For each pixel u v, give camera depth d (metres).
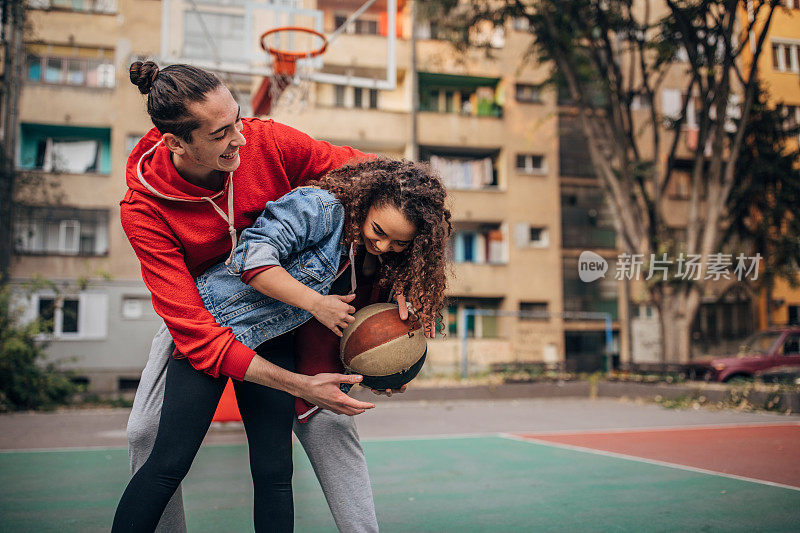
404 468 4.97
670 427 7.71
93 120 18.94
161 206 1.79
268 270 1.73
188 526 3.17
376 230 1.80
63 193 17.77
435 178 1.82
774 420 8.41
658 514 3.42
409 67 21.17
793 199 12.66
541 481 4.41
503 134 21.92
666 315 12.12
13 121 17.02
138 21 19.39
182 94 1.59
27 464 5.15
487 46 14.91
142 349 18.22
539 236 22.09
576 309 21.77
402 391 2.04
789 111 12.87
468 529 3.15
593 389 12.77
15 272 17.81
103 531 3.06
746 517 3.34
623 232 12.72
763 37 10.95
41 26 18.69
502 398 12.37
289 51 9.52
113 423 8.62
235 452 5.64
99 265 18.36
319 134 20.28
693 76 11.92
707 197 11.86
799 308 17.59
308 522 3.23
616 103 13.23
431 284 1.86
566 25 13.04
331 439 1.98
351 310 1.80
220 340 1.73
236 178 1.85
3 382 10.42
